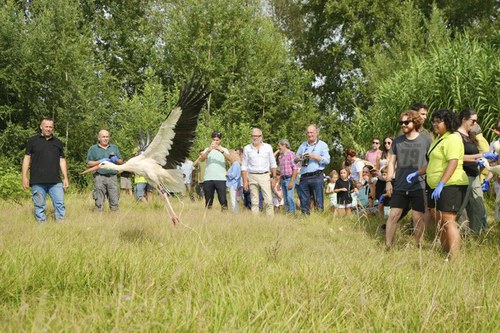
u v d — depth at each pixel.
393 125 17.97
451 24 30.91
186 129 7.36
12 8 20.09
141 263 5.12
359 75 32.03
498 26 28.22
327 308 4.05
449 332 3.68
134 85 31.23
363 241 7.73
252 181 11.45
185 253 5.95
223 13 28.67
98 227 8.32
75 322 3.51
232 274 4.98
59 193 9.35
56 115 21.44
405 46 25.34
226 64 28.33
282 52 30.30
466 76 16.06
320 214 11.46
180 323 3.54
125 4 30.84
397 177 7.38
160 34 32.38
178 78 28.94
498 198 7.79
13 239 6.64
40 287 4.56
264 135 28.62
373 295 4.36
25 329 3.45
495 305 4.07
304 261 5.63
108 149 11.05
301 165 11.60
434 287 4.53
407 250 6.29
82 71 21.92
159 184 7.47
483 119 15.62
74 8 23.11
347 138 28.97
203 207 13.24
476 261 5.72
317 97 34.88
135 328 3.50
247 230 8.73
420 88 17.22
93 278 4.77
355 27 29.61
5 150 19.66
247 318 3.80
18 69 19.69
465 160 7.18
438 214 6.80
